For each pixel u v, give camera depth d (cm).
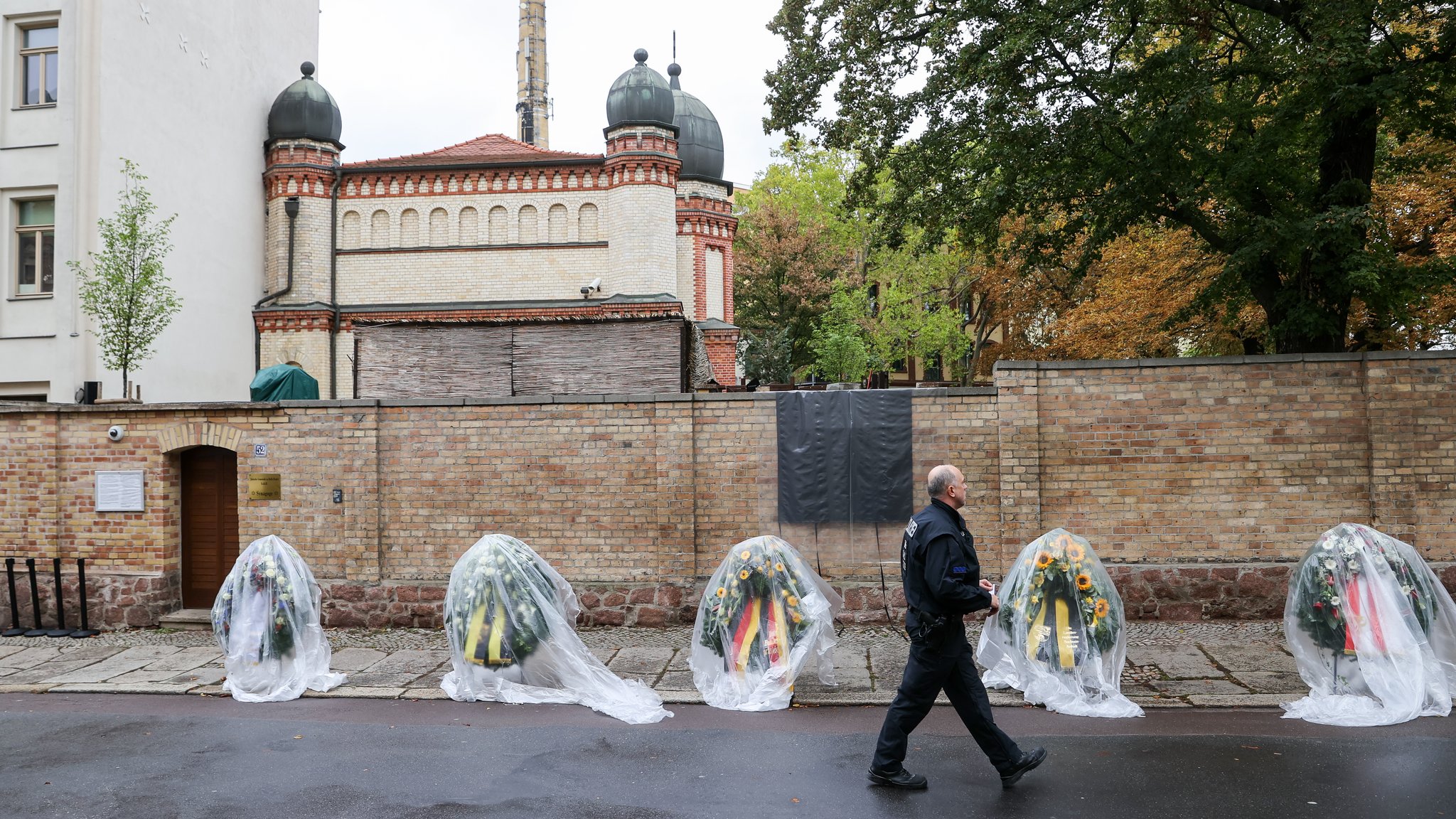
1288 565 1070
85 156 1947
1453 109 1267
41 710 816
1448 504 1052
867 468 1123
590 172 2706
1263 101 1441
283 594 862
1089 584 775
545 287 2681
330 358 2630
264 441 1181
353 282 2692
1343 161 1288
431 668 940
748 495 1134
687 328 1352
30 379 1931
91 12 1972
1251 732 694
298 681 856
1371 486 1063
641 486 1141
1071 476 1101
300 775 629
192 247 2334
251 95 2641
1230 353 2036
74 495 1220
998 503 1111
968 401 1121
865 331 4103
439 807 567
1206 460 1085
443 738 711
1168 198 1396
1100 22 1327
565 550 1149
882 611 1109
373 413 1164
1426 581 757
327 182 2697
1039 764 622
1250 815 533
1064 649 766
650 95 2691
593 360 1316
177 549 1235
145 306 1769
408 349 1329
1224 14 1353
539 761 652
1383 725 700
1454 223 1592
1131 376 1093
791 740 697
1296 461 1077
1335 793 564
